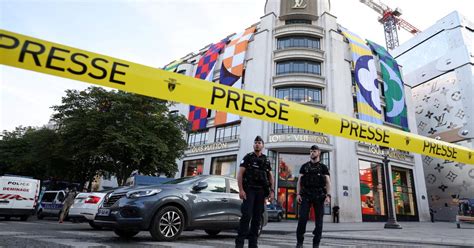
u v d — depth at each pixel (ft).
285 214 68.85
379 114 84.23
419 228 44.57
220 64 96.48
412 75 126.82
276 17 91.71
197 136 92.12
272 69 82.48
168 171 59.62
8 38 12.62
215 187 20.90
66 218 46.01
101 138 50.01
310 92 78.74
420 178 89.76
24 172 76.13
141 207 16.60
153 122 55.36
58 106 53.06
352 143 76.79
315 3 90.58
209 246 14.83
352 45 87.51
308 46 84.74
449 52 112.06
